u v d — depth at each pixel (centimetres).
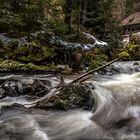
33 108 784
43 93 903
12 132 629
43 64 1423
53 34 2058
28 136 608
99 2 2830
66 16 2298
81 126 659
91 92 836
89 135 611
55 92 852
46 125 670
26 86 936
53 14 2202
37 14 2020
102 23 2973
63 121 693
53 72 1358
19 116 729
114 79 1216
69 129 645
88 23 2941
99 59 1669
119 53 1927
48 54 1462
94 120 700
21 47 1472
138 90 884
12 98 882
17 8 2206
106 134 614
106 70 1432
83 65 1545
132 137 594
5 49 1552
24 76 1234
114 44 2336
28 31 1873
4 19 2019
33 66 1348
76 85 847
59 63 1489
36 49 1464
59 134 618
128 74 1438
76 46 1903
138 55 1908
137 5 4838
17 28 2027
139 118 712
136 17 4441
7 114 743
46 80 1102
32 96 895
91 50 1836
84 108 775
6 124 676
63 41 2034
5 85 934
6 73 1303
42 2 1886
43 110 771
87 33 2706
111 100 805
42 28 2098
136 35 2214
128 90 887
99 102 796
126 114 730
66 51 1530
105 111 748
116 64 1617
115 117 714
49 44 1827
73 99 796
